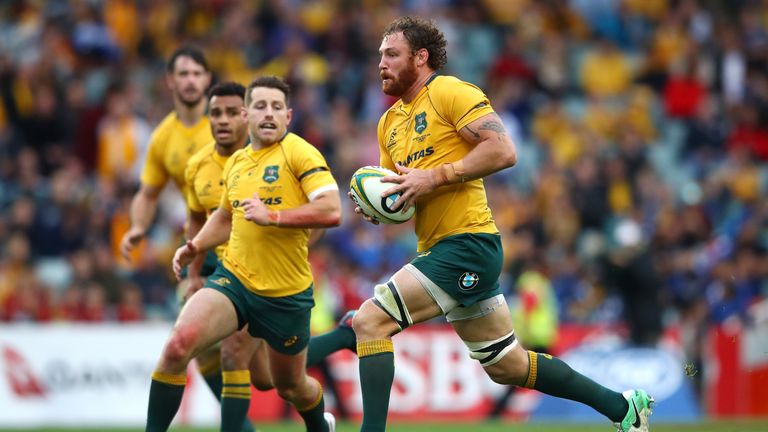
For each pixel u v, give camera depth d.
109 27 70.25
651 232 61.28
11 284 51.66
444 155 22.81
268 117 24.41
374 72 70.25
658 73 78.19
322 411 26.98
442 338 49.97
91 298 50.12
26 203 54.69
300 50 69.19
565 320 55.22
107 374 47.12
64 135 62.12
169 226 56.31
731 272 56.38
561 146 69.69
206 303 23.86
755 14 84.31
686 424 44.12
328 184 24.06
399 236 57.59
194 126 30.25
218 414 47.16
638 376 51.69
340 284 49.53
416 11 77.25
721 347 52.50
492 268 22.92
